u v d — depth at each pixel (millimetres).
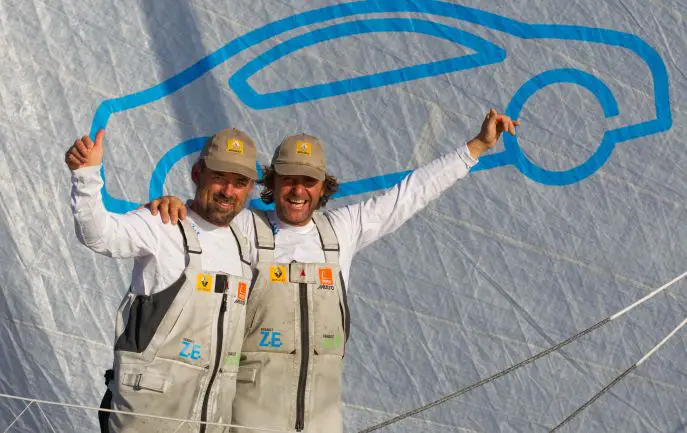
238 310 5250
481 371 7426
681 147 8047
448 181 5824
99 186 4922
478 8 7898
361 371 7254
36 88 7055
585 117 7918
